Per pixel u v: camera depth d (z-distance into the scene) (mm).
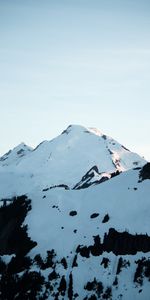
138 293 190750
